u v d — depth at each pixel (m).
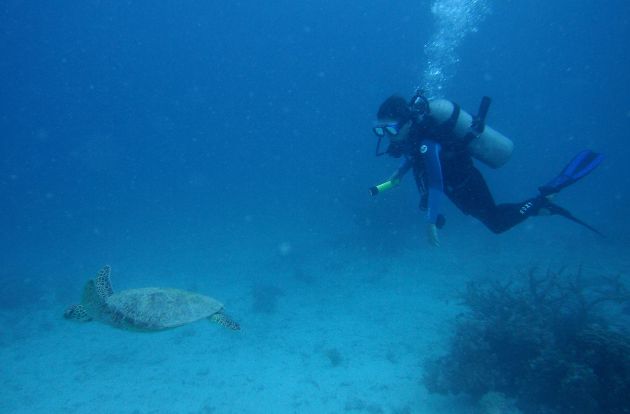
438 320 12.38
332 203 39.25
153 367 11.46
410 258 19.02
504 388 7.80
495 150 5.40
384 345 11.28
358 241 22.19
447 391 8.47
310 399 9.20
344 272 18.11
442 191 4.83
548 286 10.91
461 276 16.19
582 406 6.58
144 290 4.37
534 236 22.36
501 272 16.27
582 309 9.27
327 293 15.86
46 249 32.22
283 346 11.93
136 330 3.97
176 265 23.02
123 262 25.03
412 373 9.66
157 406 9.54
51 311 16.73
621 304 11.70
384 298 14.68
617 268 15.58
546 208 5.47
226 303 15.86
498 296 10.62
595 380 6.52
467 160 5.40
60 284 19.83
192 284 18.70
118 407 9.62
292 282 17.67
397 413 8.30
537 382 7.24
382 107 5.38
